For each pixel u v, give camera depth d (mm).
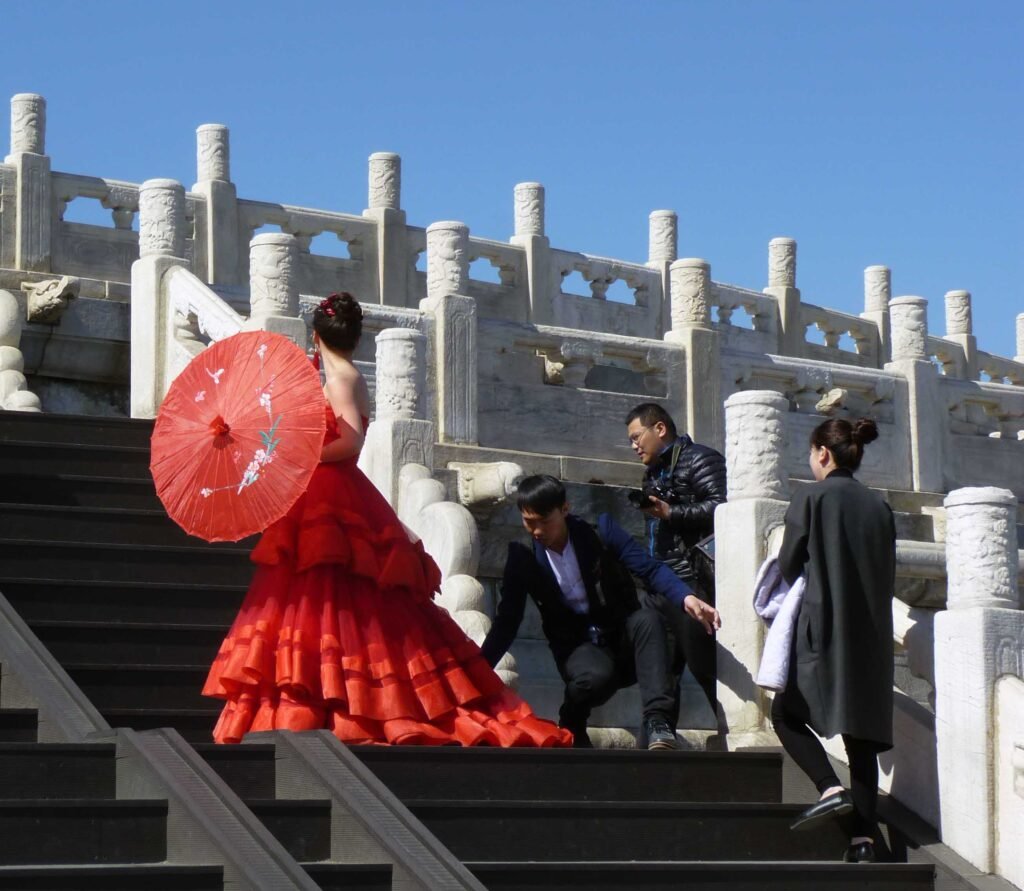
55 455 9586
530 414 12148
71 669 7629
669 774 7461
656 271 21047
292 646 7055
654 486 8961
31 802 5883
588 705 8250
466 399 11766
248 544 9234
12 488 9156
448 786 6875
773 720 7422
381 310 11562
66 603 8180
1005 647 7477
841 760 7973
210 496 7219
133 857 5988
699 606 8148
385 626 7234
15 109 16484
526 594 8336
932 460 14578
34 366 14312
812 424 13781
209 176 18297
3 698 7172
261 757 6637
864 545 7277
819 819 7137
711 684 8695
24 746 6250
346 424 7344
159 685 7789
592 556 8289
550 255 19969
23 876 5441
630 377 13078
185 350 11266
